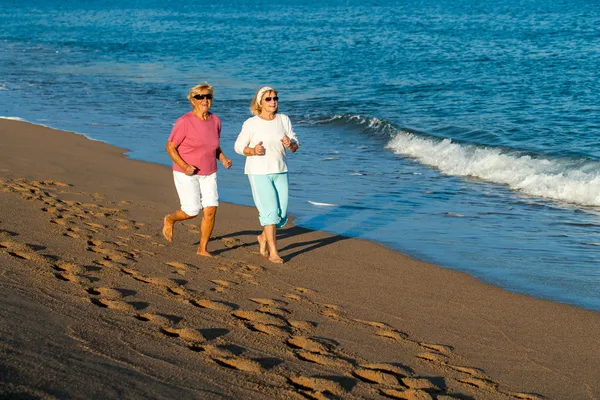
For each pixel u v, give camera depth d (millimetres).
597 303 6027
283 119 6832
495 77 25094
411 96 21562
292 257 7113
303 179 11703
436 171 12742
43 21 64062
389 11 71500
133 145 14062
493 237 8398
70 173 10984
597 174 11469
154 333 4469
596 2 78562
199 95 6477
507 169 12359
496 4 80562
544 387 4316
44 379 3416
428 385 4145
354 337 4930
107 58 33906
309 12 72875
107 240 7043
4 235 6684
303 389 3914
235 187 10820
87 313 4664
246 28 52344
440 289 6273
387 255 7352
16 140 13734
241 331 4762
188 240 7434
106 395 3373
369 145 15281
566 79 24062
